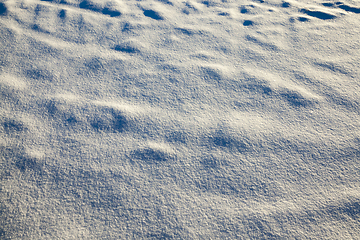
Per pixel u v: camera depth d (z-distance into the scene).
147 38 1.85
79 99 1.33
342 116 1.27
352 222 0.87
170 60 1.65
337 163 1.05
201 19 2.13
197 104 1.34
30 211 0.87
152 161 1.05
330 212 0.89
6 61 1.51
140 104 1.32
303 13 2.24
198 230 0.84
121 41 1.80
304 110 1.31
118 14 2.13
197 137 1.16
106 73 1.52
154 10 2.21
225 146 1.12
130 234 0.83
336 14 2.19
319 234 0.84
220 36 1.91
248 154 1.09
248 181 0.99
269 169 1.03
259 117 1.27
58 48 1.68
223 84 1.47
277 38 1.89
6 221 0.83
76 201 0.91
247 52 1.75
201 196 0.94
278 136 1.17
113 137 1.15
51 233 0.82
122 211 0.89
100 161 1.04
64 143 1.11
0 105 1.24
